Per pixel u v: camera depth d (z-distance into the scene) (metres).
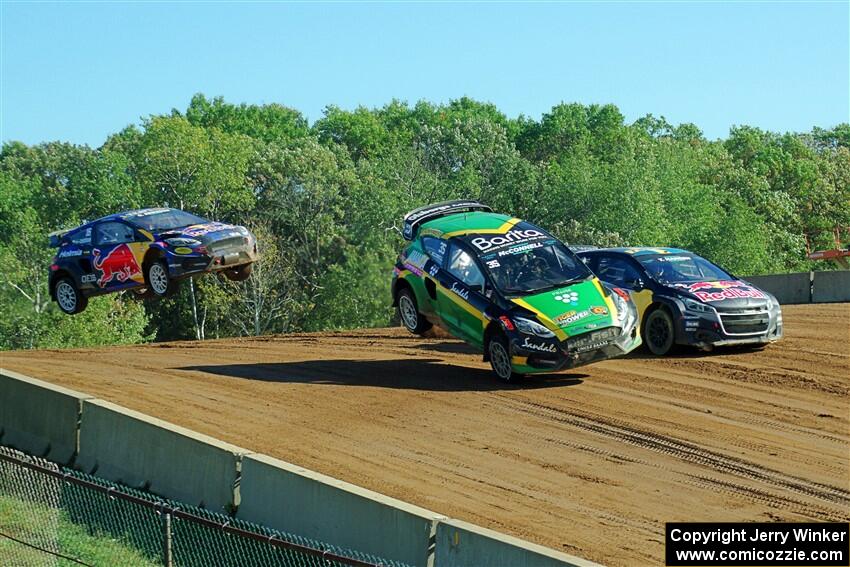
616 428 16.31
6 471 15.93
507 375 19.08
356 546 12.13
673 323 21.00
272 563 12.76
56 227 80.50
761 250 84.31
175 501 14.69
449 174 90.69
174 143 79.88
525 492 13.70
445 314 20.16
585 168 86.62
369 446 15.79
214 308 75.94
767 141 125.56
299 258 81.25
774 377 19.12
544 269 19.61
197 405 18.36
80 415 16.70
